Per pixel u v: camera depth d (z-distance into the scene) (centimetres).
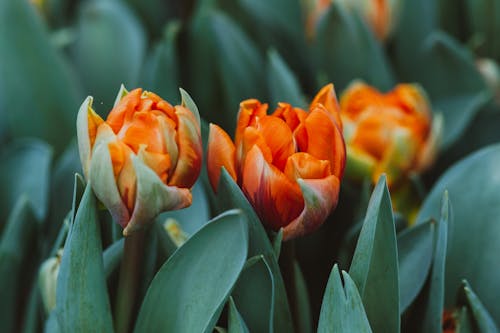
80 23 125
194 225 97
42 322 98
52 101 116
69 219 89
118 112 77
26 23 115
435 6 125
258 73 116
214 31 115
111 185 76
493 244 93
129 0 135
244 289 82
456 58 117
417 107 104
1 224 108
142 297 83
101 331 81
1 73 116
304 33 124
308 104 117
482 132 119
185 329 80
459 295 87
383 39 121
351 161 101
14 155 108
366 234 80
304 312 89
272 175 78
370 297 82
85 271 80
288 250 83
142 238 81
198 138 77
